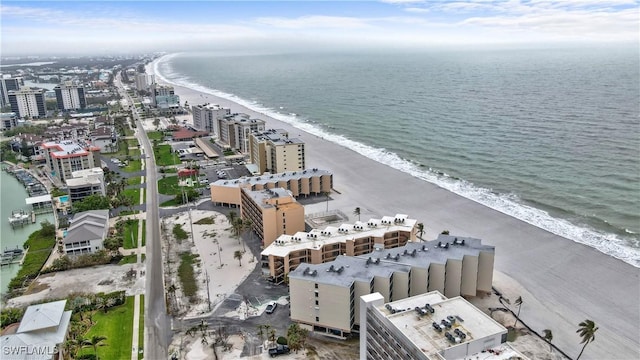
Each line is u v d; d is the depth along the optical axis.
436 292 132.12
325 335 156.75
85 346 151.38
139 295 182.25
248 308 171.12
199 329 159.38
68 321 156.25
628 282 180.75
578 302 169.88
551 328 156.50
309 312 158.12
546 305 168.62
